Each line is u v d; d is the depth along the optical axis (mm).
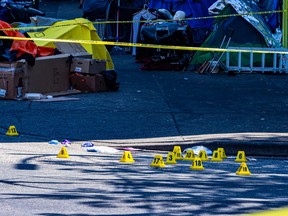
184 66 34281
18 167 17328
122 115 24500
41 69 26969
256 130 22969
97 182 15906
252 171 17984
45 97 26703
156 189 15328
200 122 23953
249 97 28438
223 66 33656
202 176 16984
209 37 34312
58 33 29484
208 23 40469
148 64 34125
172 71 34094
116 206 13711
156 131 22609
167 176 16828
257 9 35781
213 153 19547
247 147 20859
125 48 40500
